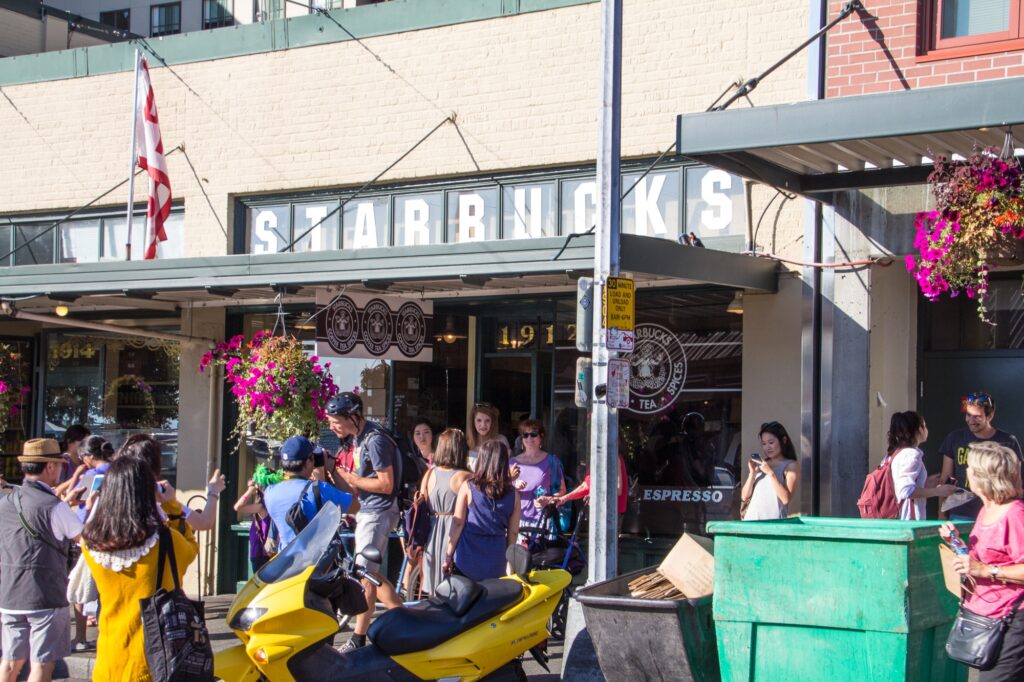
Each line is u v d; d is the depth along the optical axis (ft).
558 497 31.83
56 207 44.96
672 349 34.65
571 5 36.27
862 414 30.76
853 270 30.96
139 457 21.90
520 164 36.81
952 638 18.25
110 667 19.70
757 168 28.45
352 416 28.68
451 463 28.96
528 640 22.13
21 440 46.75
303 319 41.14
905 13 30.37
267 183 41.04
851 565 17.94
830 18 31.71
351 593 21.53
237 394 34.71
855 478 30.73
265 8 70.28
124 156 43.75
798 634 18.37
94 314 44.83
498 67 37.40
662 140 34.71
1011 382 32.45
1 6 58.65
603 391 25.93
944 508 27.76
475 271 29.84
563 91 36.29
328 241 40.27
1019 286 32.50
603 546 25.75
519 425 36.81
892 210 30.45
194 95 42.50
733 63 33.68
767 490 28.76
